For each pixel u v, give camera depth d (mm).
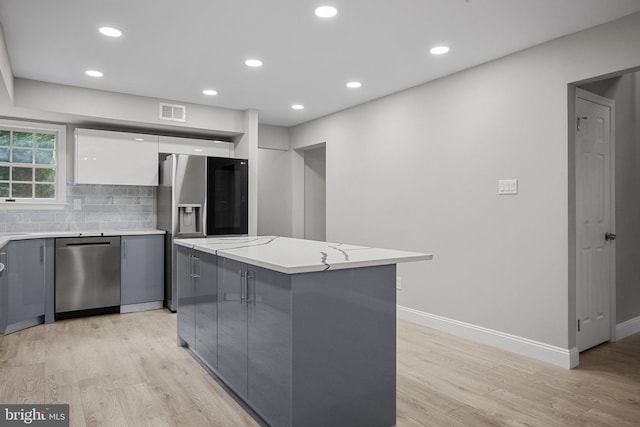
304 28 2760
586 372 2744
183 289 3137
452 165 3604
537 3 2389
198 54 3217
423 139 3881
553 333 2896
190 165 4469
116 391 2443
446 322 3623
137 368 2803
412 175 3990
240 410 2225
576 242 3018
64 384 2535
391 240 4215
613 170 3414
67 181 4453
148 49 3113
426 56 3230
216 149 5062
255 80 3844
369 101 4516
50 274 3910
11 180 4262
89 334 3570
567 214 2830
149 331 3678
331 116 5102
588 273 3164
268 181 6492
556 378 2639
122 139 4457
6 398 2344
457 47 3049
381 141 4352
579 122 3061
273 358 1910
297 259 1978
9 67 3309
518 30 2754
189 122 4637
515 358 2994
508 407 2252
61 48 3088
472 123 3443
